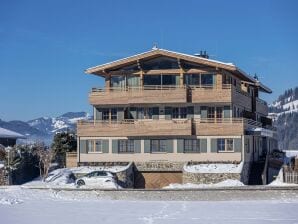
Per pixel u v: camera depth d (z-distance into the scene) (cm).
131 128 6244
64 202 4353
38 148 6944
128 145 6309
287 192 4603
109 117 6450
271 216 3472
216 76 6241
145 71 6375
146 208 3928
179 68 6319
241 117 6681
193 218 3381
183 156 6184
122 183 5941
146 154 6256
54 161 7350
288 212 3669
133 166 6259
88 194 4744
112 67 6391
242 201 4441
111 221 3266
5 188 5116
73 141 7556
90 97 6388
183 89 6166
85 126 6397
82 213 3634
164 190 4669
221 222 3216
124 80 6431
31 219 3359
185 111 6303
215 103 6206
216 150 6125
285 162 6419
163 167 6206
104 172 5547
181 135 6147
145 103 6288
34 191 4866
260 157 7019
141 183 6256
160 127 6162
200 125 6159
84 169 6225
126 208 3928
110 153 6334
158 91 6222
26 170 6488
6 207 3978
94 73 6494
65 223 3197
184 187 5175
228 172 5775
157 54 6259
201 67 6269
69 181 6034
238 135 6084
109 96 6347
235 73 6631
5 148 6500
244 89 7519
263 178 6088
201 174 5803
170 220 3297
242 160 6069
